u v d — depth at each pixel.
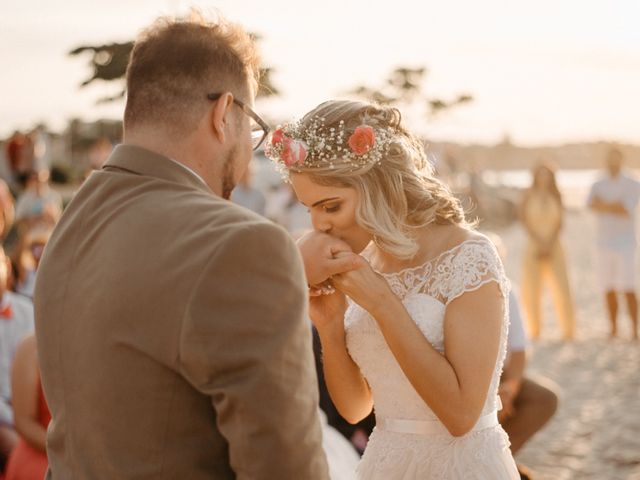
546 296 13.26
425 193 2.46
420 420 2.50
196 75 1.86
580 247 20.34
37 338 1.90
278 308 1.67
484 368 2.29
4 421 4.45
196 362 1.64
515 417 4.49
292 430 1.64
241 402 1.61
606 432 6.23
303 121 2.45
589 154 85.12
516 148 65.38
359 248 2.45
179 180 1.84
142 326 1.70
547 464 5.62
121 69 17.30
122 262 1.75
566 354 8.95
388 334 2.27
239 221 1.71
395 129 2.54
